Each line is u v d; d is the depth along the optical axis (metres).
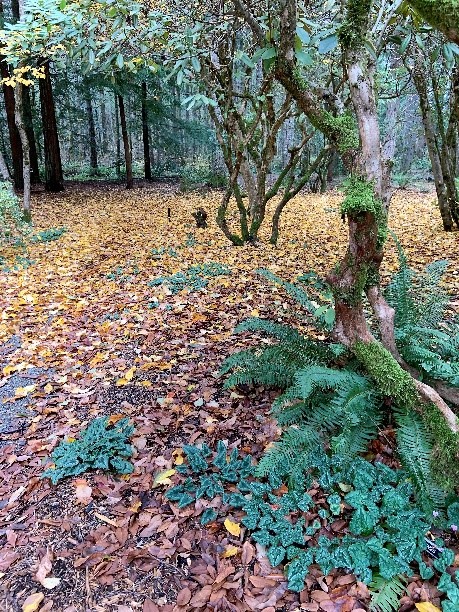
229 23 4.20
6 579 1.87
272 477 2.22
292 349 2.85
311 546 1.94
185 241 7.59
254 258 6.39
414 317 2.82
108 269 6.16
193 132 15.91
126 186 15.91
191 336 4.00
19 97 7.70
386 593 1.70
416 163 18.64
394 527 1.93
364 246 2.14
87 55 3.68
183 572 1.87
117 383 3.30
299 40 2.13
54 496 2.30
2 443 2.77
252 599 1.74
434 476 2.01
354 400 2.20
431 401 2.17
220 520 2.10
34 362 3.75
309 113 2.17
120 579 1.85
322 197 12.81
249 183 7.93
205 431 2.71
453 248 6.43
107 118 27.48
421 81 6.74
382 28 2.79
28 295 5.18
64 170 19.58
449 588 1.69
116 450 2.52
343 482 2.19
